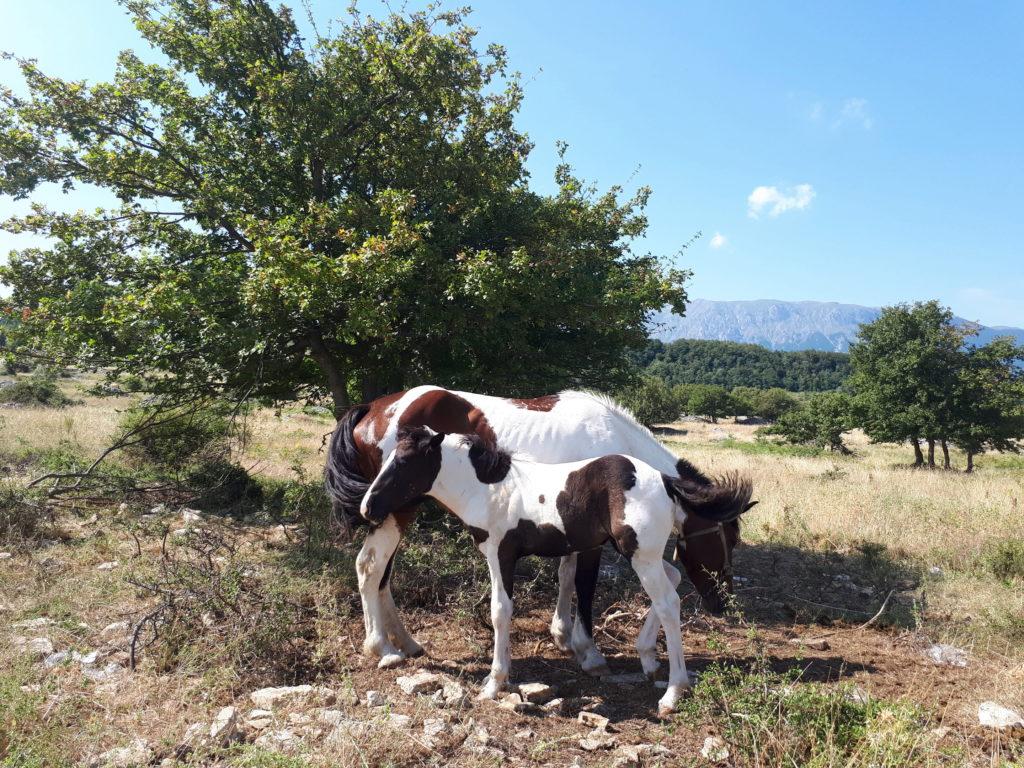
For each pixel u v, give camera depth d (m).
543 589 6.31
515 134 8.63
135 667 4.23
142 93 7.82
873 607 6.29
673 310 7.47
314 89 7.47
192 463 9.65
